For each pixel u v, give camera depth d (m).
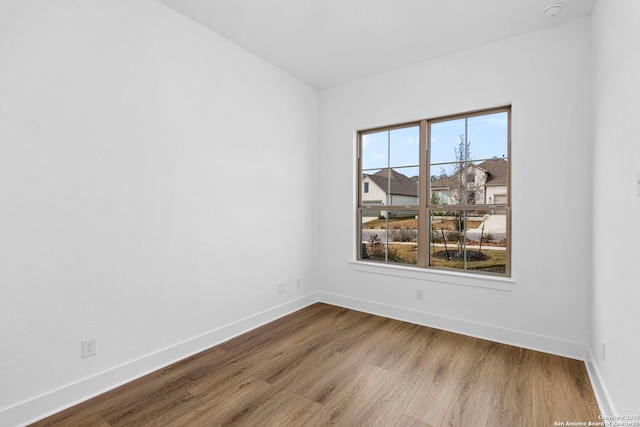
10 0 1.62
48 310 1.76
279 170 3.32
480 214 2.91
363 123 3.51
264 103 3.14
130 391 1.99
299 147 3.59
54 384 1.79
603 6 1.94
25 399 1.68
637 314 1.33
